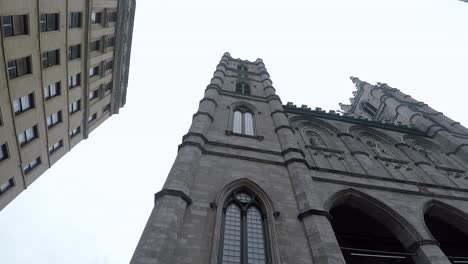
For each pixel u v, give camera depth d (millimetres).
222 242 13586
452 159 27953
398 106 39938
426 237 16312
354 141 26516
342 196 18438
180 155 17391
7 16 24594
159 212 13016
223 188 15906
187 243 12570
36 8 27266
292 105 30297
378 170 22219
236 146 19984
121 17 45656
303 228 14492
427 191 20578
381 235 21859
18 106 28875
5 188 31000
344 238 21562
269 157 19672
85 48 37688
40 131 32906
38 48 28766
